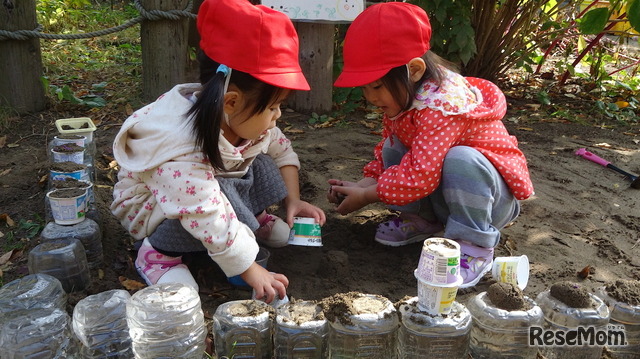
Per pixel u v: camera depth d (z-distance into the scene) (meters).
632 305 1.66
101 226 2.35
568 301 1.65
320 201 2.76
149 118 1.85
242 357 1.60
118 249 2.27
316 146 3.49
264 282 1.83
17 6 3.52
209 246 1.78
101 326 1.59
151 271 1.96
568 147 3.70
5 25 3.52
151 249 1.98
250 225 1.97
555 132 4.01
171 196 1.77
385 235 2.36
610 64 5.94
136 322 1.55
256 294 1.83
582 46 4.97
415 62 2.02
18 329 1.56
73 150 2.47
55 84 4.32
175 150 1.77
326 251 2.33
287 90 1.79
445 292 1.58
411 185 2.04
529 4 4.41
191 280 1.93
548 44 4.96
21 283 1.72
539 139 3.86
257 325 1.58
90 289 1.98
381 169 2.51
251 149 2.00
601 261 2.31
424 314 1.60
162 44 3.85
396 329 1.62
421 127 2.05
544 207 2.80
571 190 3.02
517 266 1.96
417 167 2.03
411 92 2.05
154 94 3.98
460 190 2.01
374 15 2.00
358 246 2.37
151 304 1.57
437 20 4.03
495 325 1.61
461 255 2.06
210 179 1.81
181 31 3.86
